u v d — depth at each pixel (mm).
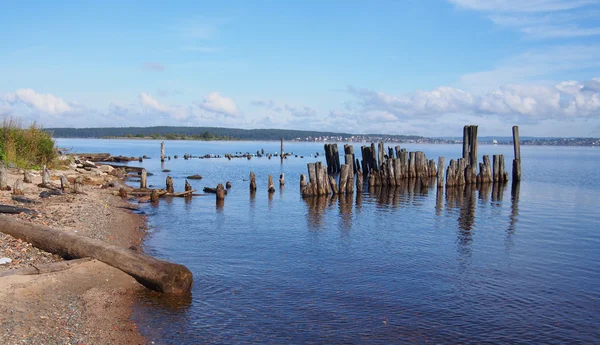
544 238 18641
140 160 67312
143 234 17656
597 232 19906
